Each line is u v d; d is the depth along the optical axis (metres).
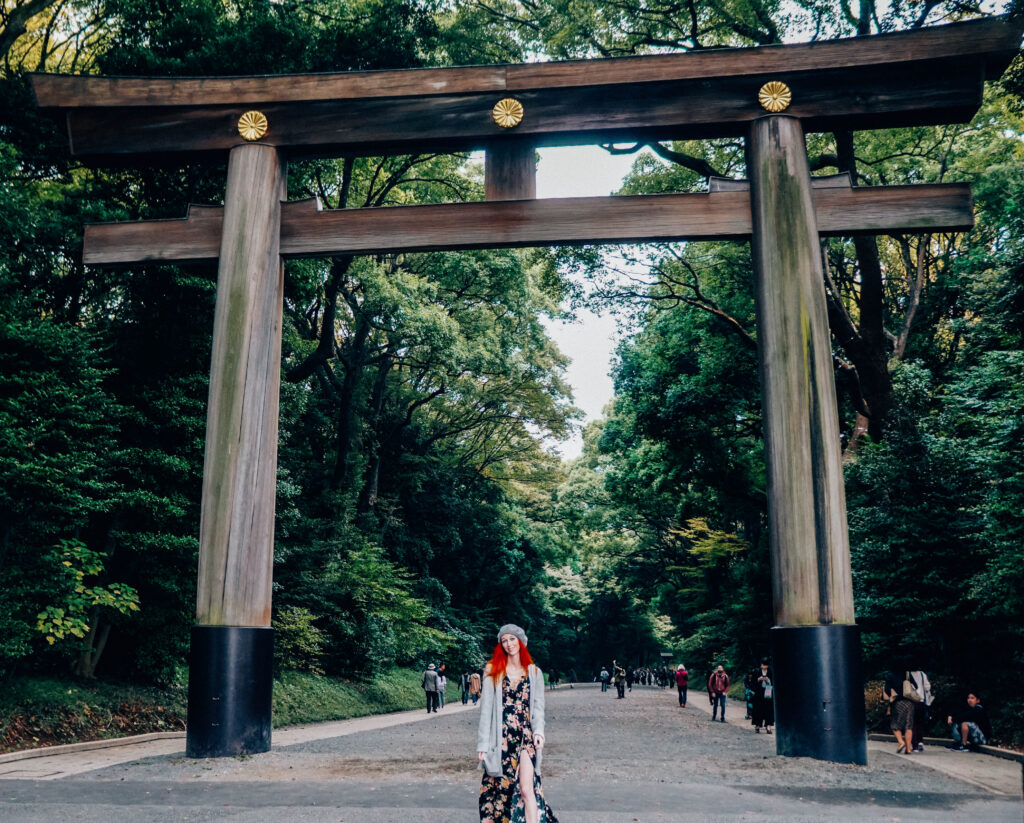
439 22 25.06
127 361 17.98
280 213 12.52
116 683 17.70
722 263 27.23
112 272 17.72
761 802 7.67
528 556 51.41
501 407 43.03
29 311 15.55
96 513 17.31
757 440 31.94
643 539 53.34
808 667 10.38
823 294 11.54
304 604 26.94
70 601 14.61
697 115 12.12
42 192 19.27
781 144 11.82
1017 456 14.88
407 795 8.03
